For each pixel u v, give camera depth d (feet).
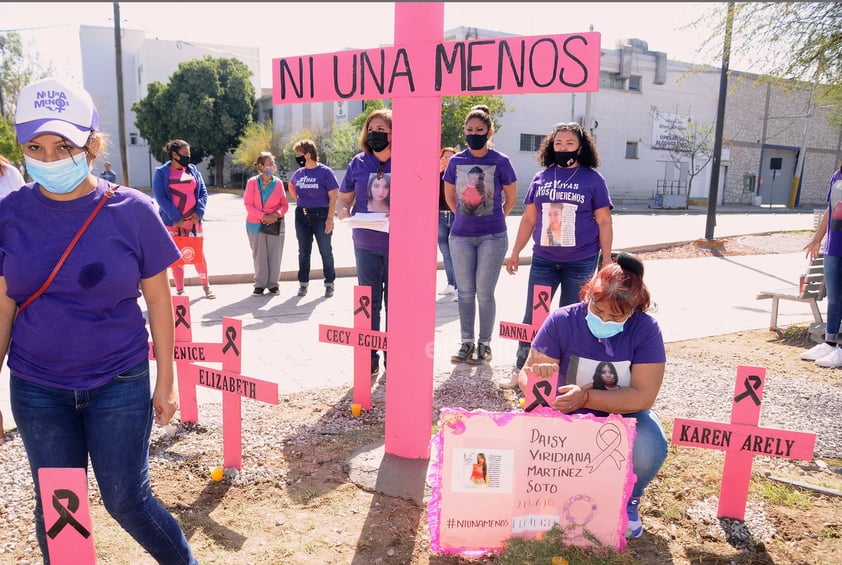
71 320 6.19
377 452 11.20
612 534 8.44
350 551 8.48
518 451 8.27
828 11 25.34
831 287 17.53
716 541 8.85
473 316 16.96
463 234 16.07
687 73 34.45
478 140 15.17
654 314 23.88
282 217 25.59
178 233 24.18
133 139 161.58
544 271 14.58
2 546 8.55
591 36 8.91
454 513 8.30
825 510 9.71
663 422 13.02
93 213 6.21
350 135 97.14
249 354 17.58
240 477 10.47
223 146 138.31
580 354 9.00
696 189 116.47
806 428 12.89
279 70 11.11
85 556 6.34
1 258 6.23
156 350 6.93
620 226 59.41
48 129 5.73
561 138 13.65
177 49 150.30
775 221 69.10
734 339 20.15
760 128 119.34
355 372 13.34
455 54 9.67
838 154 130.82
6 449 11.44
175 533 7.06
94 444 6.48
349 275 31.55
